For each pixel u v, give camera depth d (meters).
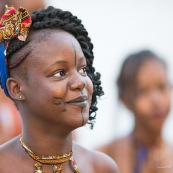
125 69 9.55
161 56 9.66
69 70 5.21
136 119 9.57
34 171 5.37
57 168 5.41
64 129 5.27
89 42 5.72
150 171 9.52
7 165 5.44
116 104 9.77
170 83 9.57
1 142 8.44
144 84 9.44
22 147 5.45
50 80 5.18
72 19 5.55
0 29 5.35
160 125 9.52
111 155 9.79
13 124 8.55
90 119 6.00
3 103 8.56
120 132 9.77
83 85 5.19
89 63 5.77
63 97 5.16
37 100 5.22
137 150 9.61
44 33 5.26
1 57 5.38
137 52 9.63
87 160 5.85
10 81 5.37
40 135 5.35
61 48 5.20
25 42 5.27
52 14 5.42
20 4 8.48
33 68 5.22
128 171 9.59
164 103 9.46
